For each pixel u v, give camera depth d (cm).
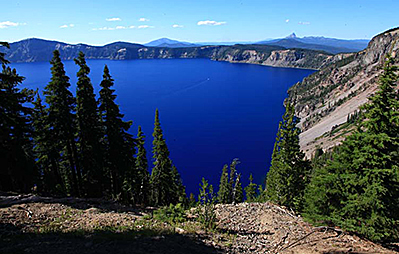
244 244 1224
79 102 2511
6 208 1383
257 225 1529
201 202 1516
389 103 1233
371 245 1225
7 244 934
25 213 1354
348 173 1338
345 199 1337
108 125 2625
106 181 2755
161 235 1181
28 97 2575
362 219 1252
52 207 1530
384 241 1297
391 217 1229
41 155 2814
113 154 2681
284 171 2641
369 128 1298
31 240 997
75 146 2650
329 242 1232
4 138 1961
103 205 1814
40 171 2966
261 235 1370
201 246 1116
